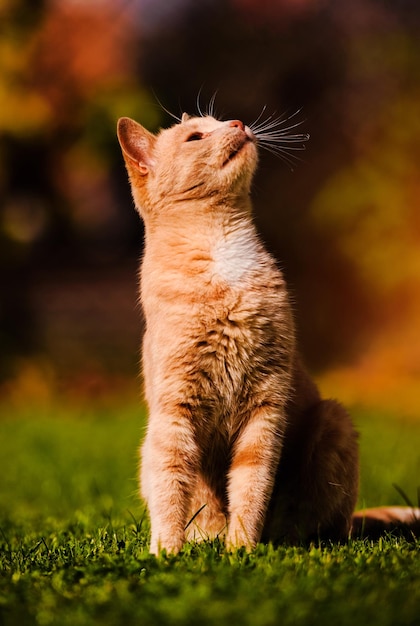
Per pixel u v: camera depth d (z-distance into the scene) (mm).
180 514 5445
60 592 4348
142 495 6363
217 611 3932
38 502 8875
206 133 6203
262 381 5664
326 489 6074
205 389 5613
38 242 24234
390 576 4398
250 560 4793
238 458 5633
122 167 24516
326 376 18219
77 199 25359
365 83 19531
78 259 24969
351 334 19156
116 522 6703
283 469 6109
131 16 22219
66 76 20469
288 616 3848
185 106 21156
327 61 19953
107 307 21844
